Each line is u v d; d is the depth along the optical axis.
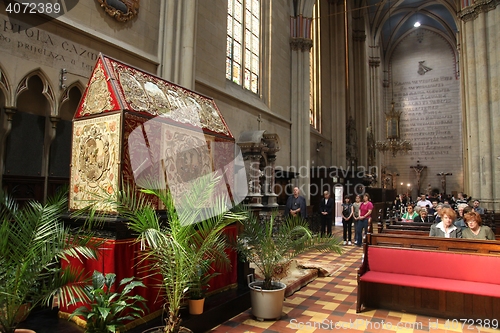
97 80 4.08
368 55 31.09
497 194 13.62
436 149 33.31
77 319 3.46
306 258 8.13
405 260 4.74
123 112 3.66
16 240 2.79
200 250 3.38
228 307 4.28
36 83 5.94
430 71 34.34
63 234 2.98
